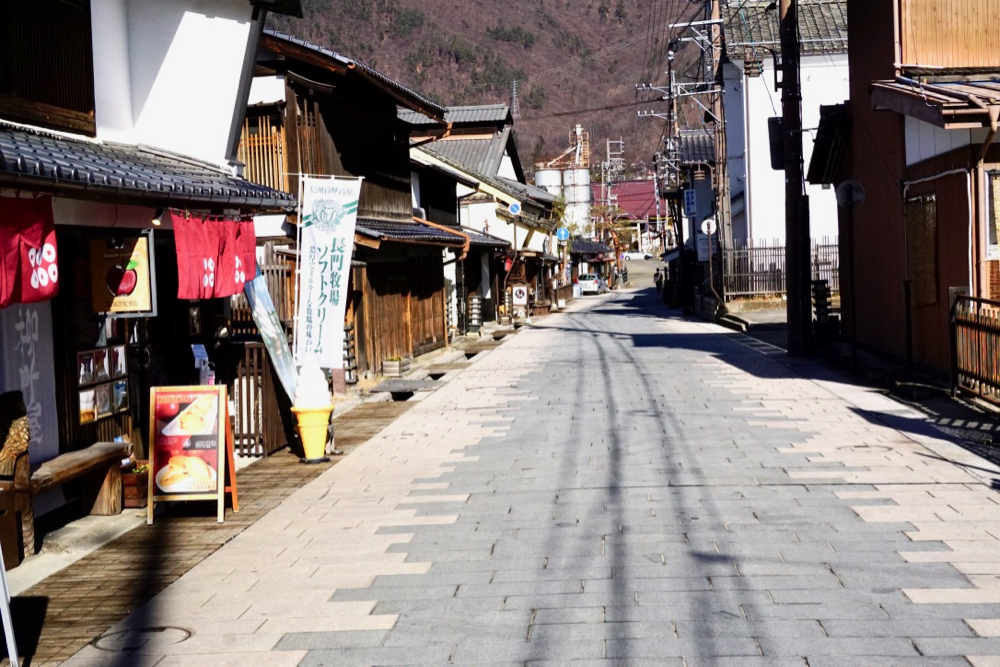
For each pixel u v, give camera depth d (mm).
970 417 11836
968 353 12492
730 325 31594
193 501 9516
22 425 7562
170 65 10930
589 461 10453
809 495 8562
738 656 5168
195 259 9250
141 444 10406
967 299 12477
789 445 10812
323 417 11141
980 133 12789
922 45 15219
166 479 8727
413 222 25453
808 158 35906
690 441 11281
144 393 10492
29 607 6605
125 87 10422
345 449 11984
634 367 19531
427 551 7434
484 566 6980
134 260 8828
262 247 15258
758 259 35312
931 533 7273
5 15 8102
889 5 15742
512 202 40562
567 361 21641
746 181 36625
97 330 9328
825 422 12133
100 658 5641
